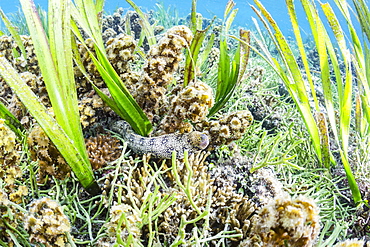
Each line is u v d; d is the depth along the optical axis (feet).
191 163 1.97
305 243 1.15
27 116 2.05
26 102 1.50
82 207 1.75
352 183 2.20
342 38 2.26
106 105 2.14
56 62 1.65
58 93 1.65
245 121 2.02
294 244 1.15
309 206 1.14
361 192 2.32
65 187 1.82
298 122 3.06
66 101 1.68
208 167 2.09
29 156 1.85
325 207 2.16
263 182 2.06
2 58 1.46
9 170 1.53
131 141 2.00
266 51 2.35
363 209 2.26
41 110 1.53
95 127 2.19
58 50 1.64
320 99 3.68
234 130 2.02
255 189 2.03
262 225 1.17
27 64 2.41
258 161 2.23
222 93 2.40
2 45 2.41
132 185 1.91
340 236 2.07
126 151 2.09
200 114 1.83
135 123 2.01
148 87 2.00
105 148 2.01
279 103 3.19
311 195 2.16
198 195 1.82
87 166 1.75
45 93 2.08
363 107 2.82
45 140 1.65
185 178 1.87
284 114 3.09
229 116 2.04
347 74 2.23
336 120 2.84
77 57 2.03
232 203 1.94
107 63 1.92
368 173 2.43
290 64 2.22
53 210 1.33
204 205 1.88
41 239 1.32
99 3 2.51
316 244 1.66
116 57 2.12
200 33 2.17
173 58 1.96
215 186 1.95
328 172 2.41
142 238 1.77
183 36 1.94
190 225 1.83
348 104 2.26
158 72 1.97
